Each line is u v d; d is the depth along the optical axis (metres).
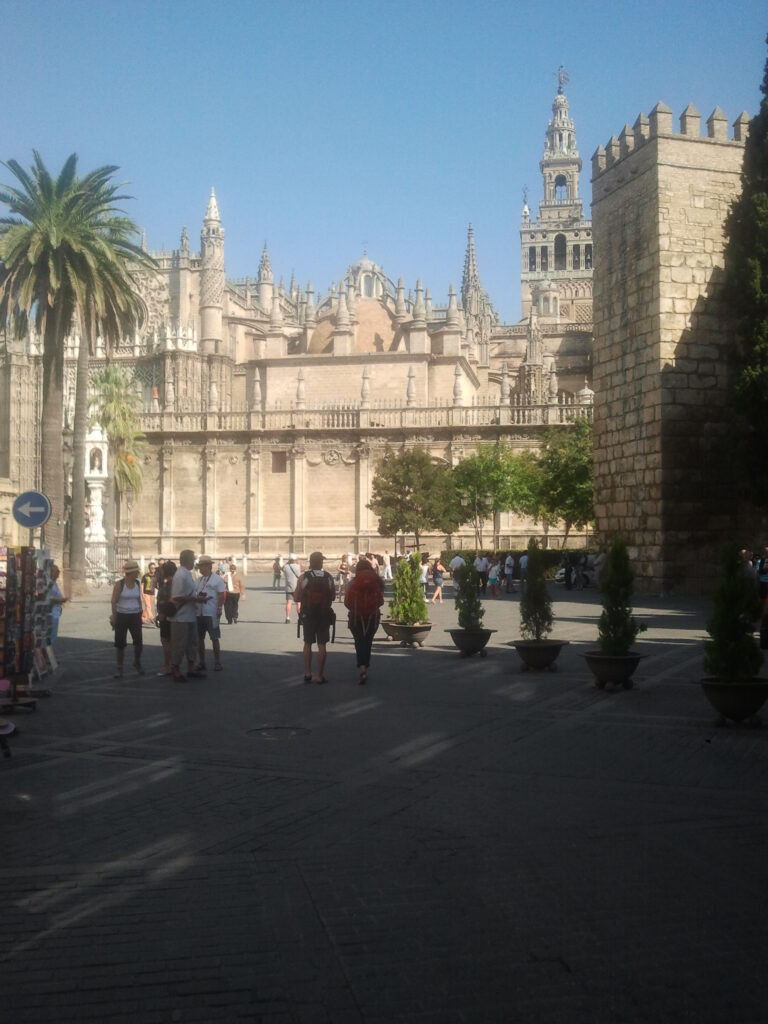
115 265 37.59
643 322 37.00
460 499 57.91
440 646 22.52
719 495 36.47
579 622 27.42
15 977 5.25
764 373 31.03
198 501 73.69
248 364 83.88
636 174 37.56
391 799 8.74
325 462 72.00
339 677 17.20
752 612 12.34
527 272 150.75
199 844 7.47
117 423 61.69
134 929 5.86
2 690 13.80
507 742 11.27
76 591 43.56
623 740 11.38
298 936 5.73
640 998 4.94
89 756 10.70
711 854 7.16
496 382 99.75
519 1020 4.75
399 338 88.38
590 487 53.94
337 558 71.06
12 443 80.06
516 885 6.53
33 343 82.06
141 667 18.28
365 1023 4.74
